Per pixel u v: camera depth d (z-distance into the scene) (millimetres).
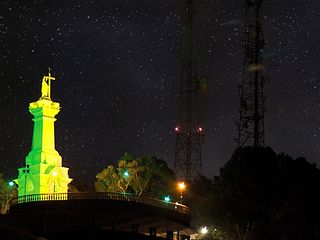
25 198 86750
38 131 110188
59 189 108438
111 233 79312
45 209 77938
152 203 82625
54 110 111188
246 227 93938
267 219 90938
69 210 77500
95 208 77375
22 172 109125
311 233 90000
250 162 93188
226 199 94438
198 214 104438
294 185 91375
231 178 94688
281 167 94000
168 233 92500
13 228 74750
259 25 106250
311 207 90688
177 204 86312
